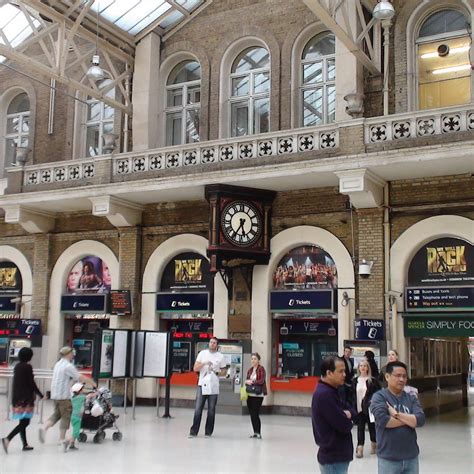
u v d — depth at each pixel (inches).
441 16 632.4
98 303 721.0
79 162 715.4
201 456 390.9
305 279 631.8
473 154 507.5
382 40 637.3
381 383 392.2
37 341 744.3
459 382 782.5
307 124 679.1
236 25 717.3
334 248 612.1
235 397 624.7
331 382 221.0
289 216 638.5
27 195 721.0
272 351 639.8
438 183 574.9
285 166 582.2
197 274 686.5
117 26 730.8
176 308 681.6
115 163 689.0
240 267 647.8
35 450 403.5
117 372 552.7
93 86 700.0
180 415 599.2
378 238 587.5
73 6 653.3
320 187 625.3
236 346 630.5
